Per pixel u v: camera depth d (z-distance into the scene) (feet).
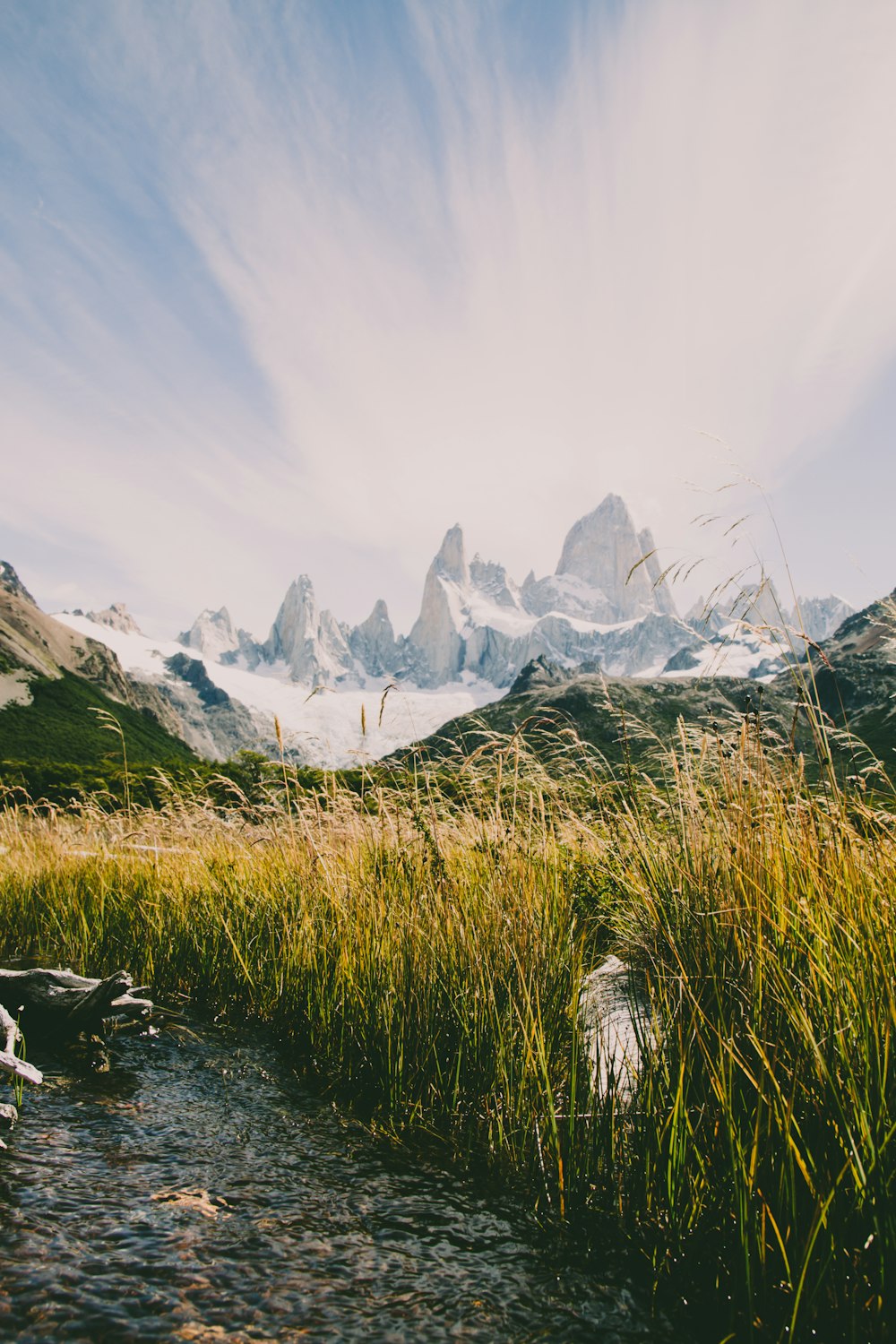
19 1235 8.52
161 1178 10.18
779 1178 7.69
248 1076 14.21
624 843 16.58
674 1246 8.16
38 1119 12.02
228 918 20.92
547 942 14.40
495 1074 12.11
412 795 20.92
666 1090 9.49
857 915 9.33
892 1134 7.02
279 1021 16.99
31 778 145.69
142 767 111.55
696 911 11.98
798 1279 6.95
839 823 10.61
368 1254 8.57
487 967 13.66
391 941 15.26
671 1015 10.36
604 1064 12.00
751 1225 7.36
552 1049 12.51
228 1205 9.55
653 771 16.30
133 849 29.17
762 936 9.93
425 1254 8.59
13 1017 16.40
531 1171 10.47
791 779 12.05
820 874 10.46
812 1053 8.21
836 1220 7.00
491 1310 7.60
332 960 16.53
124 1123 12.03
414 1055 13.14
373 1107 12.85
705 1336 7.22
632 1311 7.57
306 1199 9.79
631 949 16.42
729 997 10.18
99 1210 9.22
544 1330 7.25
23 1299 7.32
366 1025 14.19
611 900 18.40
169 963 20.67
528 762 19.42
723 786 13.44
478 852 18.21
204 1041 16.17
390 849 19.53
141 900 23.44
